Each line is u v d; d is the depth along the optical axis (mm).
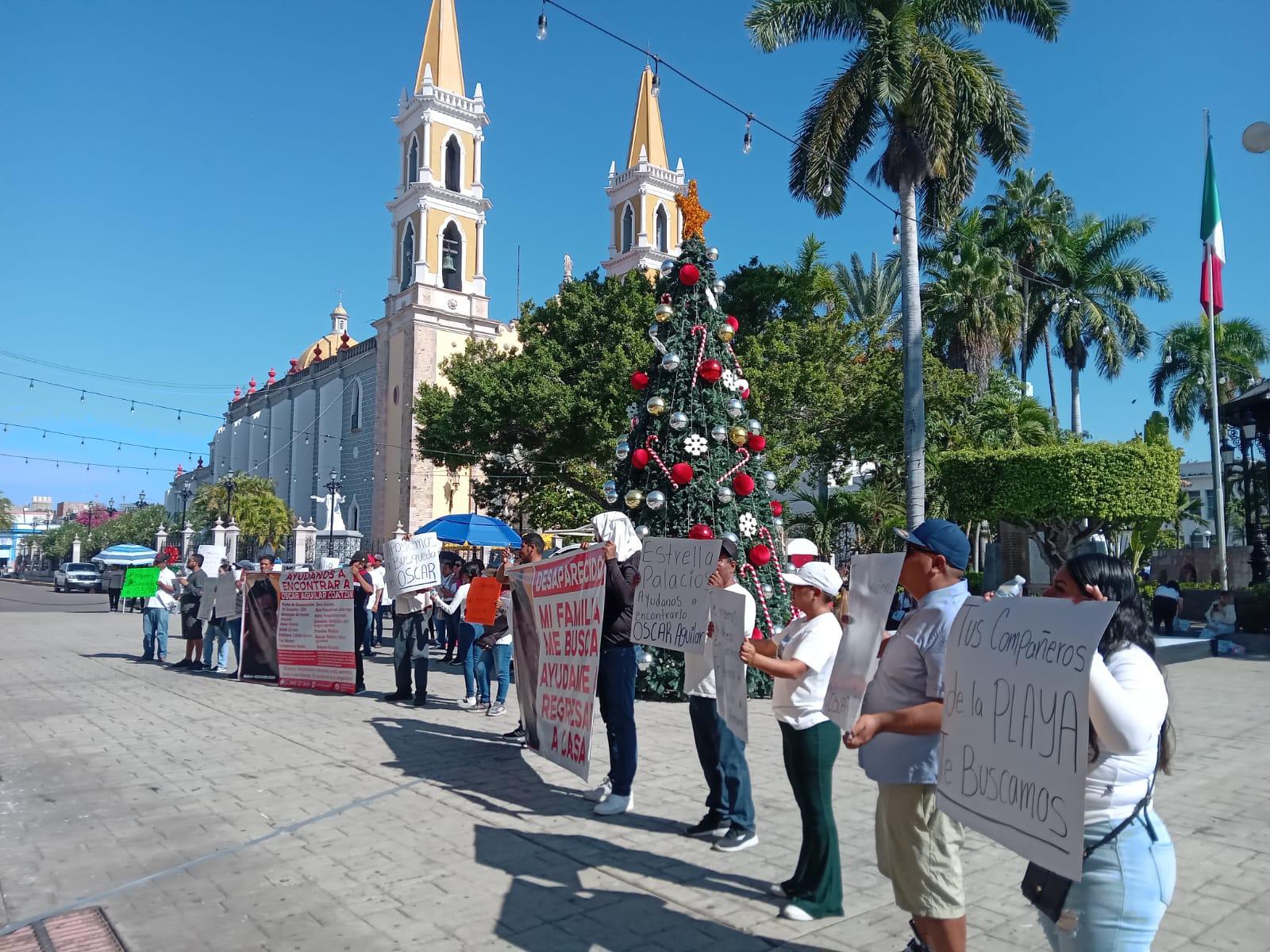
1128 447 19672
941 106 17547
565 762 6309
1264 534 27500
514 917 4293
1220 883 4730
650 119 54625
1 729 8828
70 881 4770
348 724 9148
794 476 20141
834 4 18328
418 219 46531
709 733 5465
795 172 19453
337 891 4625
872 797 6457
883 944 3975
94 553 85938
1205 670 14508
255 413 71875
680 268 10844
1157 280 31312
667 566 5492
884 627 3242
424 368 45062
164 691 11406
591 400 20984
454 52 48438
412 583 10398
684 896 4555
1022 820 2564
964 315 26562
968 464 21047
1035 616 2664
